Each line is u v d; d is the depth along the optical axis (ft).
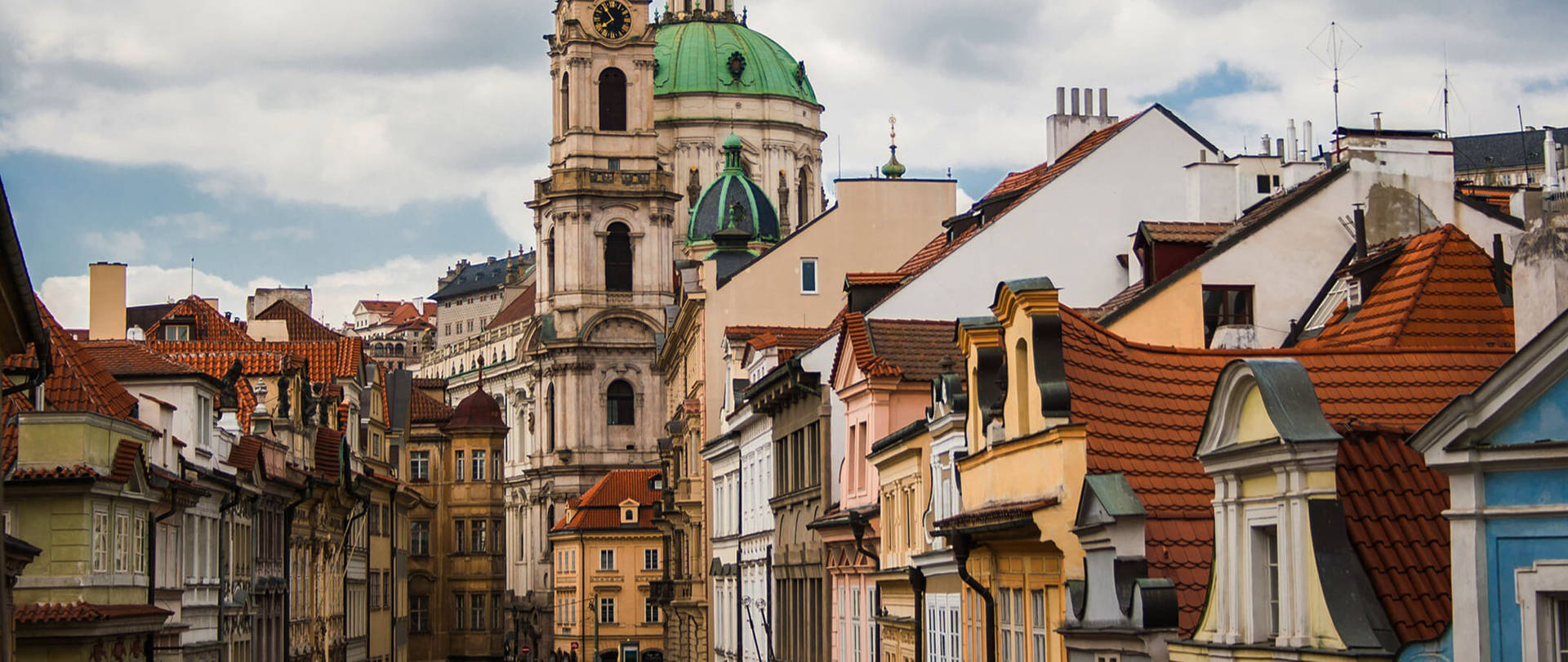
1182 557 143.64
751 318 413.39
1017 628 172.35
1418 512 119.55
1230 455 125.80
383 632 508.12
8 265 125.90
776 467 330.95
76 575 215.31
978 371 180.96
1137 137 260.21
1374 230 208.03
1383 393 143.43
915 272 268.62
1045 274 259.39
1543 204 132.57
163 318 438.81
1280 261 206.90
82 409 223.51
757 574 357.82
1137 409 154.61
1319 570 116.98
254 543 325.83
